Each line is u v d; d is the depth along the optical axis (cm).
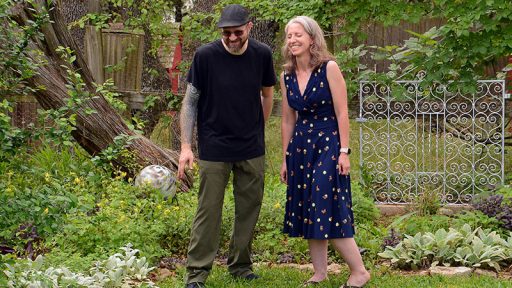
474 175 818
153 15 969
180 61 1013
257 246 632
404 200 818
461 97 838
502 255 589
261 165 527
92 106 782
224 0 916
